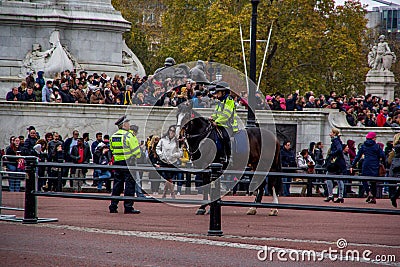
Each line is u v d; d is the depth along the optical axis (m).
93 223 75.31
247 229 74.12
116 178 86.50
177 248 60.66
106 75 150.62
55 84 143.00
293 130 153.25
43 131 138.75
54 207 90.94
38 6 157.88
